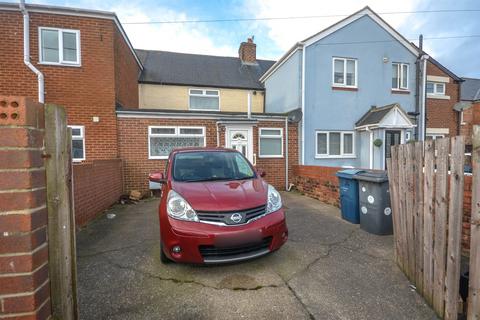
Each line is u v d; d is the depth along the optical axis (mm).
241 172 4418
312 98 10984
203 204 3230
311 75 10992
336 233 4891
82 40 8422
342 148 11383
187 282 3168
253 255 3191
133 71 12070
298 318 2516
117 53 9195
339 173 5738
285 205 7297
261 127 10141
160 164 9141
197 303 2752
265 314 2572
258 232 3197
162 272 3416
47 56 8219
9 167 1270
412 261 3053
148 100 13391
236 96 14633
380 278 3229
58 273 1526
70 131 1650
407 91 12219
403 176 3250
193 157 4625
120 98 9602
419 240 2867
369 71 11688
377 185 4703
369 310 2617
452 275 2293
